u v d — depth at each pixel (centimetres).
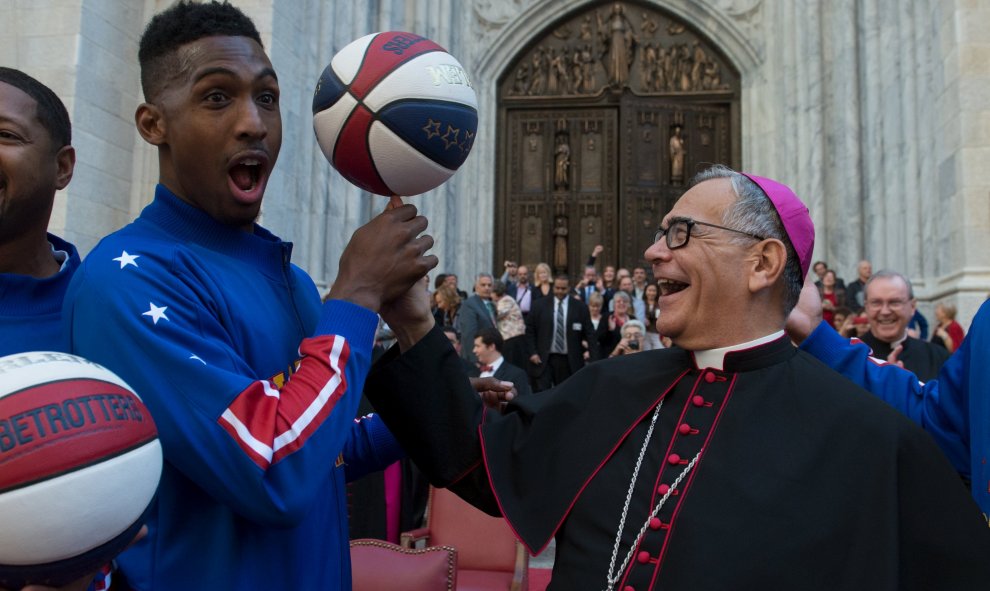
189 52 181
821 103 1359
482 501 217
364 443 230
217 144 181
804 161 1370
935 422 292
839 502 172
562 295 1038
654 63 1550
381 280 184
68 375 131
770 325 202
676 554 176
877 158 1240
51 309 212
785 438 183
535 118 1562
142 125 190
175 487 171
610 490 194
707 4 1508
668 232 206
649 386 207
